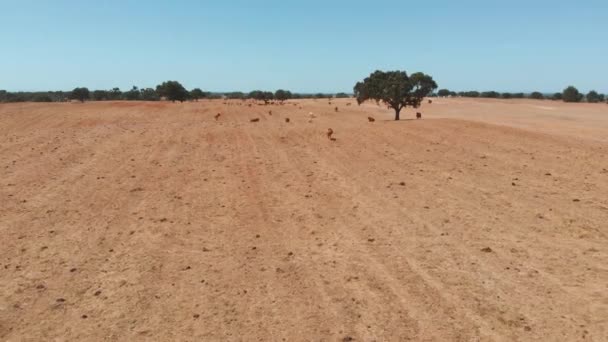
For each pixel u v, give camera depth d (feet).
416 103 133.90
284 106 232.32
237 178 54.24
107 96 408.26
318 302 24.09
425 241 32.55
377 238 33.35
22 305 23.86
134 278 26.91
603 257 29.19
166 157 69.10
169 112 174.19
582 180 50.37
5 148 75.05
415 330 21.38
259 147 79.77
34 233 34.45
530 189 46.78
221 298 24.57
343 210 40.50
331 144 82.58
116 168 59.98
